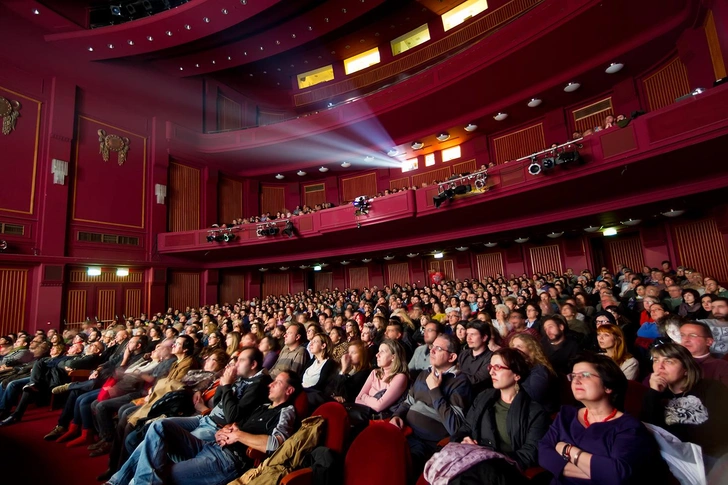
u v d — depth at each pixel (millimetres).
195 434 1876
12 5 7094
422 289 7621
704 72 4637
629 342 2652
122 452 1955
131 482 1605
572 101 7090
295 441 1572
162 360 2900
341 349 2621
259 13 8523
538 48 5816
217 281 10375
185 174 9898
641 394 1575
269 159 10578
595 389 1260
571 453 1214
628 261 7551
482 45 6367
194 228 9875
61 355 3920
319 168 10664
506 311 3557
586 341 2658
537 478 1313
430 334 2412
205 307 8812
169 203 9461
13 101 6984
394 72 9695
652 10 4996
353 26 9492
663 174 4758
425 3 8758
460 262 9273
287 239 8461
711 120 3779
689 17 4719
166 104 9641
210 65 9875
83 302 7660
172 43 8383
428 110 7887
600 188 5293
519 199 5809
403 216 6859
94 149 8133
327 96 10742
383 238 8445
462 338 2613
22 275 6840
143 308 8703
